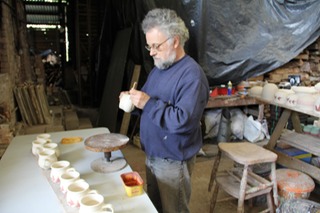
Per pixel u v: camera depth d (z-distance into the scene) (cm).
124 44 397
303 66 388
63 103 534
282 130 257
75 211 95
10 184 115
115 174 124
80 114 547
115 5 459
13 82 314
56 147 142
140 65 370
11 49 313
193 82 122
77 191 102
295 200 170
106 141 138
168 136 131
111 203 102
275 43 352
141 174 281
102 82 553
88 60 618
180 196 141
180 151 134
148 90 145
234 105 335
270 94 281
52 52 791
